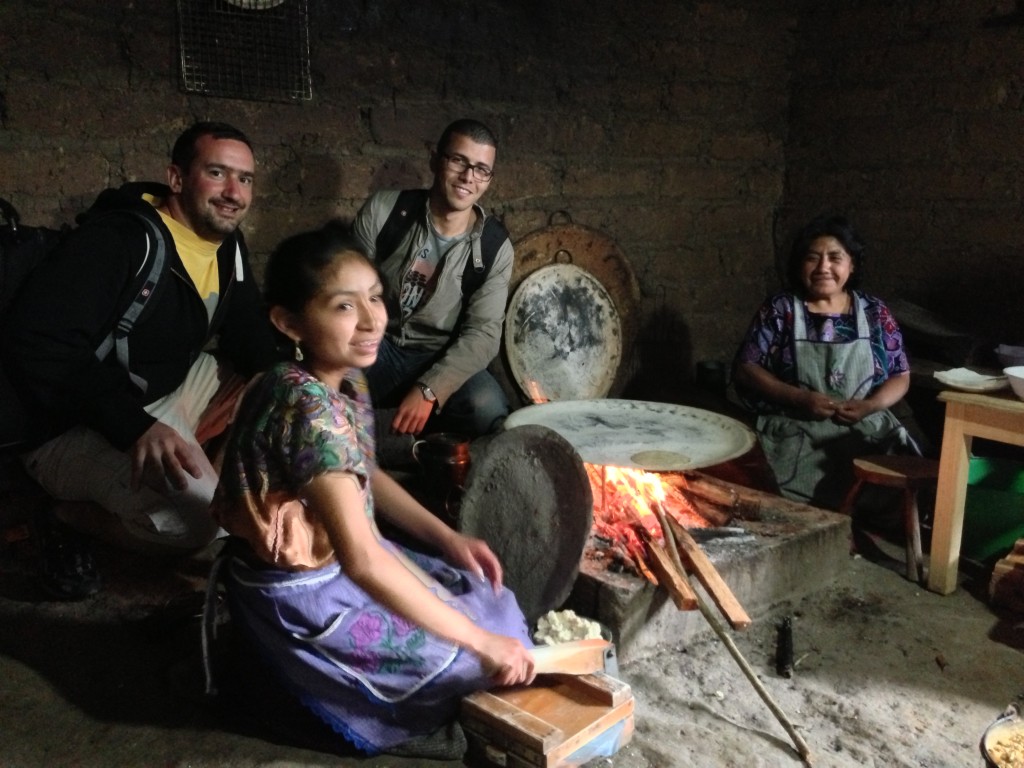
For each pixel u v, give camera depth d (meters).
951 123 4.30
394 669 1.97
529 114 4.26
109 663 2.37
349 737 1.99
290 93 3.68
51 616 2.58
